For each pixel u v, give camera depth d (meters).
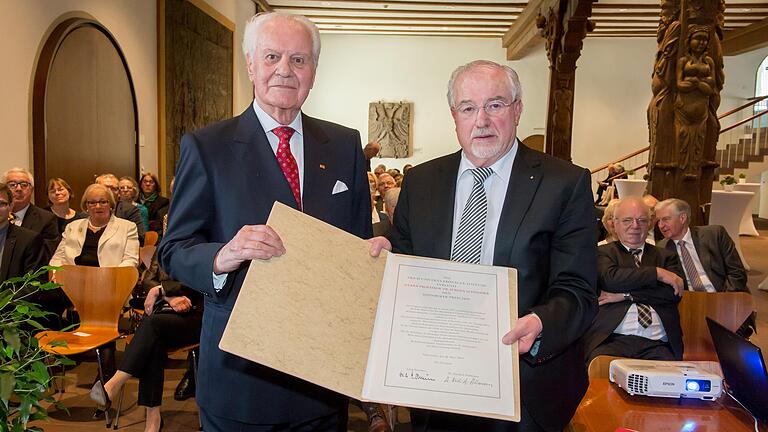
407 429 3.37
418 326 1.24
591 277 1.49
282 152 1.57
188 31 8.41
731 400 1.89
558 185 1.53
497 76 1.51
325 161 1.62
